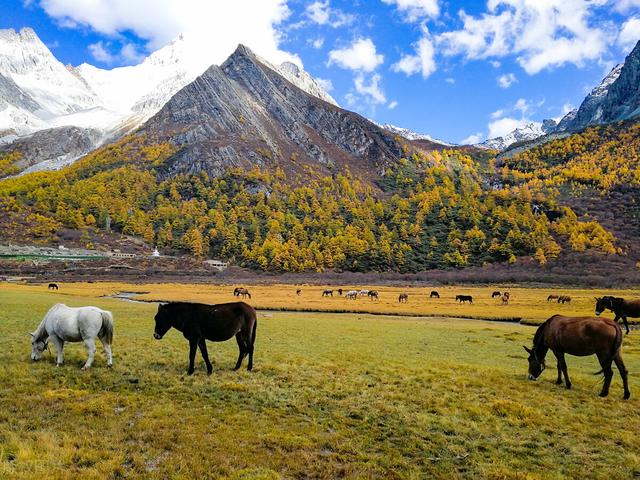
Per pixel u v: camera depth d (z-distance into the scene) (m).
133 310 39.66
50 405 10.49
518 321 47.25
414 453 9.00
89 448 8.37
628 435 10.24
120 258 153.50
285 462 8.34
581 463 8.86
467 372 16.55
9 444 8.27
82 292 69.75
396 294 88.81
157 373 14.09
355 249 171.38
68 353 16.39
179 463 8.00
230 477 7.59
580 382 15.41
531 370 15.50
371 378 15.03
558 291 98.31
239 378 14.13
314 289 99.31
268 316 42.66
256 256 168.12
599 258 154.50
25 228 175.38
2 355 15.46
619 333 13.38
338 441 9.38
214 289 90.19
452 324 41.62
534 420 11.11
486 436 10.12
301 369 15.97
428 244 187.75
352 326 34.91
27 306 35.75
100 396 11.36
